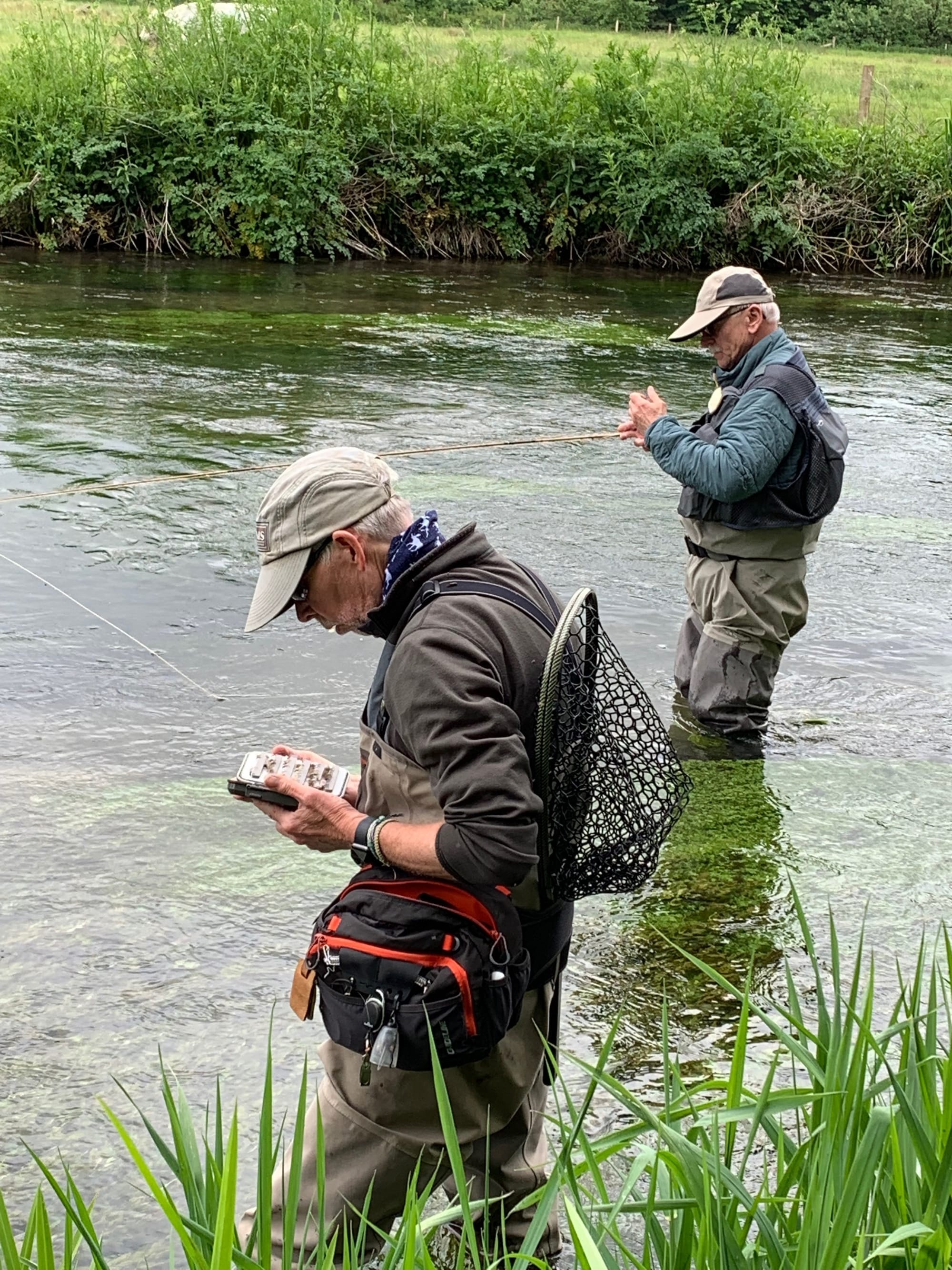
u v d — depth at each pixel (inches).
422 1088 92.6
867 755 212.8
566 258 781.3
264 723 210.1
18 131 691.4
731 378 201.2
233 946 152.1
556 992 100.1
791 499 200.4
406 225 752.3
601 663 93.7
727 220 772.0
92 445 352.8
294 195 704.4
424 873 88.7
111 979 144.3
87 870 165.9
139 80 714.2
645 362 498.3
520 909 93.7
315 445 364.2
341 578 93.0
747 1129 123.6
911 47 1536.7
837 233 796.0
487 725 85.8
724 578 209.0
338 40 754.2
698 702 215.8
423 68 780.6
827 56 1318.9
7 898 158.6
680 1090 94.5
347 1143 94.4
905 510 344.2
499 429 394.9
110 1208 112.4
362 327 540.7
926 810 194.7
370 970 88.8
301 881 167.0
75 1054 131.6
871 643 261.3
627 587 278.8
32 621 244.4
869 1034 83.4
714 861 177.6
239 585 267.4
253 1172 116.0
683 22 1294.3
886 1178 82.2
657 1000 146.4
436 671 86.7
